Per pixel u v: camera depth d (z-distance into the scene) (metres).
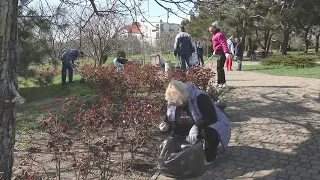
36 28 9.21
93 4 5.26
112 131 4.47
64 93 10.48
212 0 4.62
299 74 13.78
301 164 4.38
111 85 7.35
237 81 12.13
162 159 4.16
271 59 19.91
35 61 9.91
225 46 9.59
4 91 2.76
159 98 5.99
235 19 28.53
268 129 5.94
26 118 7.12
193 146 4.06
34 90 12.05
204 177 4.11
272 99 8.45
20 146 5.43
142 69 7.92
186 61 9.84
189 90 4.27
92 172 4.13
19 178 3.40
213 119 4.29
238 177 4.08
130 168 4.31
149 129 4.67
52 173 4.31
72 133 5.27
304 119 6.48
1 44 2.71
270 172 4.18
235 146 5.13
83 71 10.23
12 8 2.75
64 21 8.21
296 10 22.02
